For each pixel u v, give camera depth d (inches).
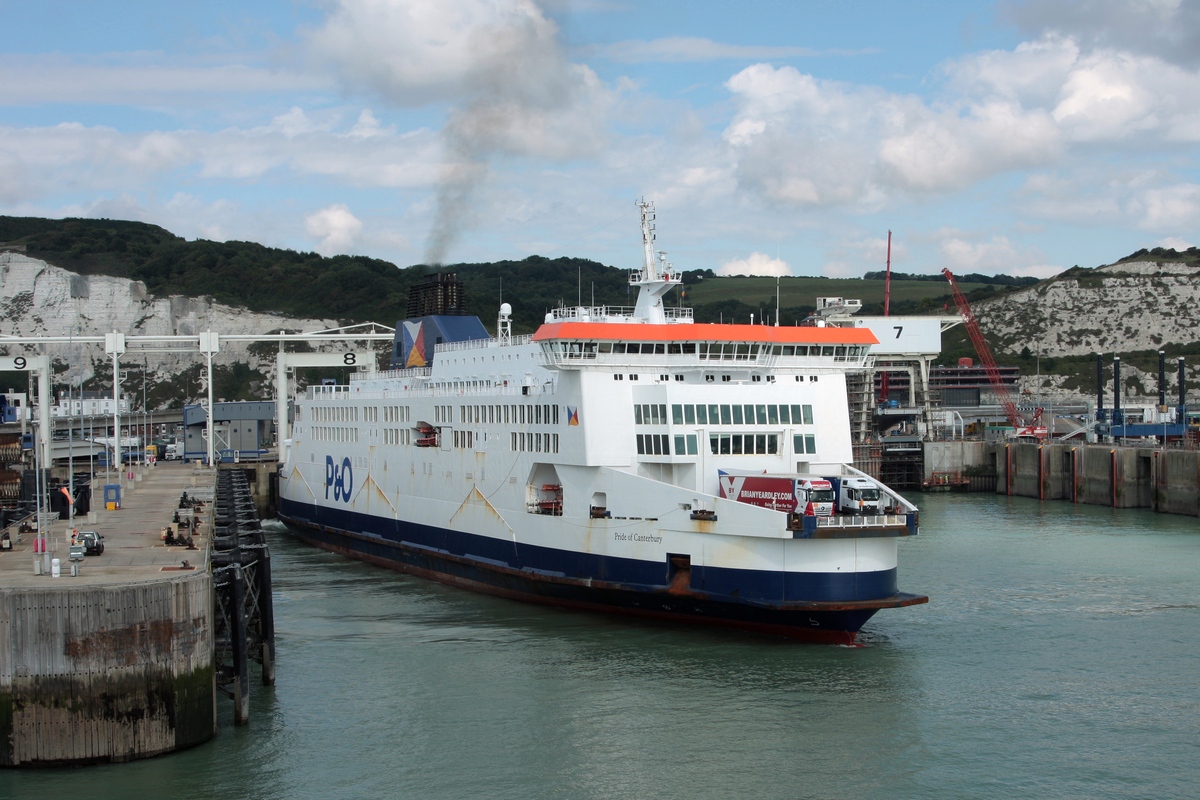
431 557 2544.3
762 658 1828.2
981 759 1433.3
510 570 2225.6
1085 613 2207.2
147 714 1363.2
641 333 2021.4
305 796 1311.5
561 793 1328.7
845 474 2078.0
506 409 2257.6
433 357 2881.4
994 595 2389.3
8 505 3107.8
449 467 2480.3
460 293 3078.2
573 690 1683.1
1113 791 1346.0
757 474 1897.1
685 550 1877.5
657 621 2020.2
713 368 2062.0
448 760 1423.5
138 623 1350.9
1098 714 1596.9
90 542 1668.3
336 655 1888.5
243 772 1373.0
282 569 2792.8
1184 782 1370.6
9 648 1317.7
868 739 1494.8
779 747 1466.5
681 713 1584.6
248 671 1774.1
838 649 1862.7
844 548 1768.0
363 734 1510.8
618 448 2007.9
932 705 1627.7
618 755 1440.7
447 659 1854.1
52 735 1332.4
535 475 2188.7
